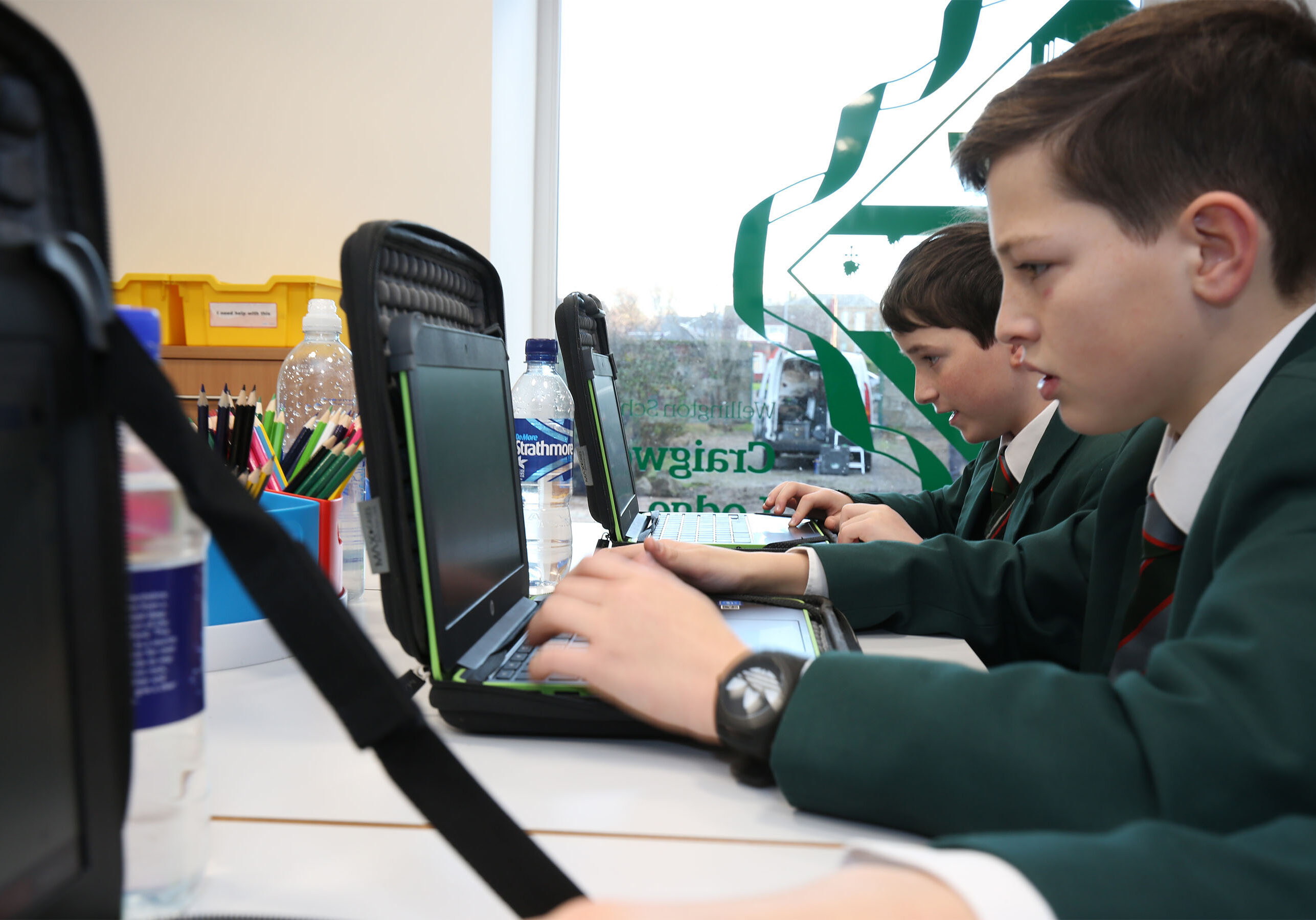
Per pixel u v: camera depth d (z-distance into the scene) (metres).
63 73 0.24
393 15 1.97
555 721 0.54
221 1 1.97
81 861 0.24
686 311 2.28
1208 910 0.27
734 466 2.30
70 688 0.24
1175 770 0.36
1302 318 0.53
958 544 0.88
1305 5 0.55
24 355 0.23
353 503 0.92
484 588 0.68
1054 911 0.25
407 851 0.40
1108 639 0.73
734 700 0.47
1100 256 0.54
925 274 1.34
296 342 1.80
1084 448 1.07
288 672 0.67
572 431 1.11
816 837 0.43
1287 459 0.44
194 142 2.00
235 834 0.42
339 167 2.00
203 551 0.36
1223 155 0.51
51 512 0.23
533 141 2.25
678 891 0.38
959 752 0.40
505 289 2.11
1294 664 0.37
